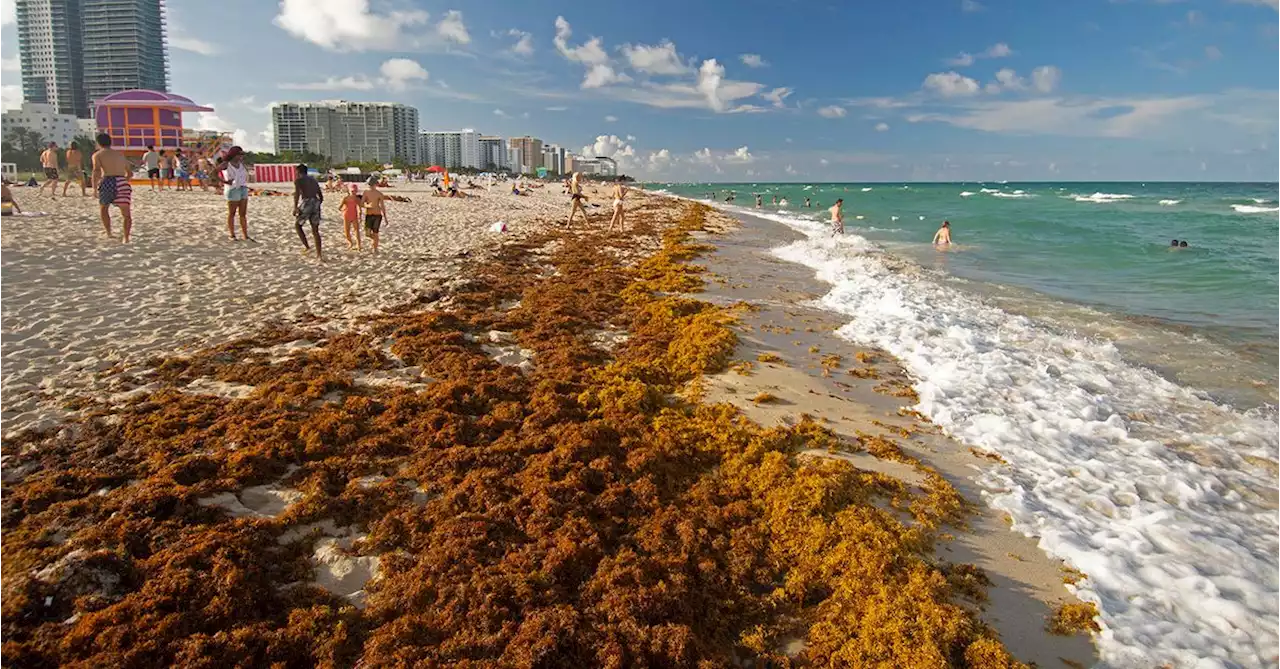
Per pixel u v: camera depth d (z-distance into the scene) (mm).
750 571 4043
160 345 7230
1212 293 13852
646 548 4141
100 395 5797
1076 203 60188
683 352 7930
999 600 3852
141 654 3004
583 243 18609
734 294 12148
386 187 47250
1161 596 3906
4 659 2920
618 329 9336
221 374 6488
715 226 27984
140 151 36281
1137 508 4926
